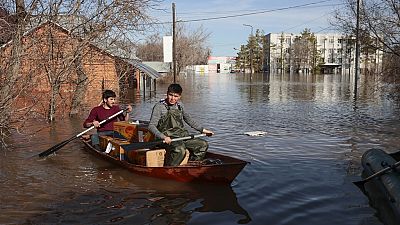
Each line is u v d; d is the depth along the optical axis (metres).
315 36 94.25
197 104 19.69
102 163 7.68
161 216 5.16
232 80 50.41
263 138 10.40
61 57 12.65
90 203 5.61
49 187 6.29
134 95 25.80
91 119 8.66
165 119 6.83
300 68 91.75
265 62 103.62
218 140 10.14
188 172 6.33
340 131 11.52
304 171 7.21
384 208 5.45
